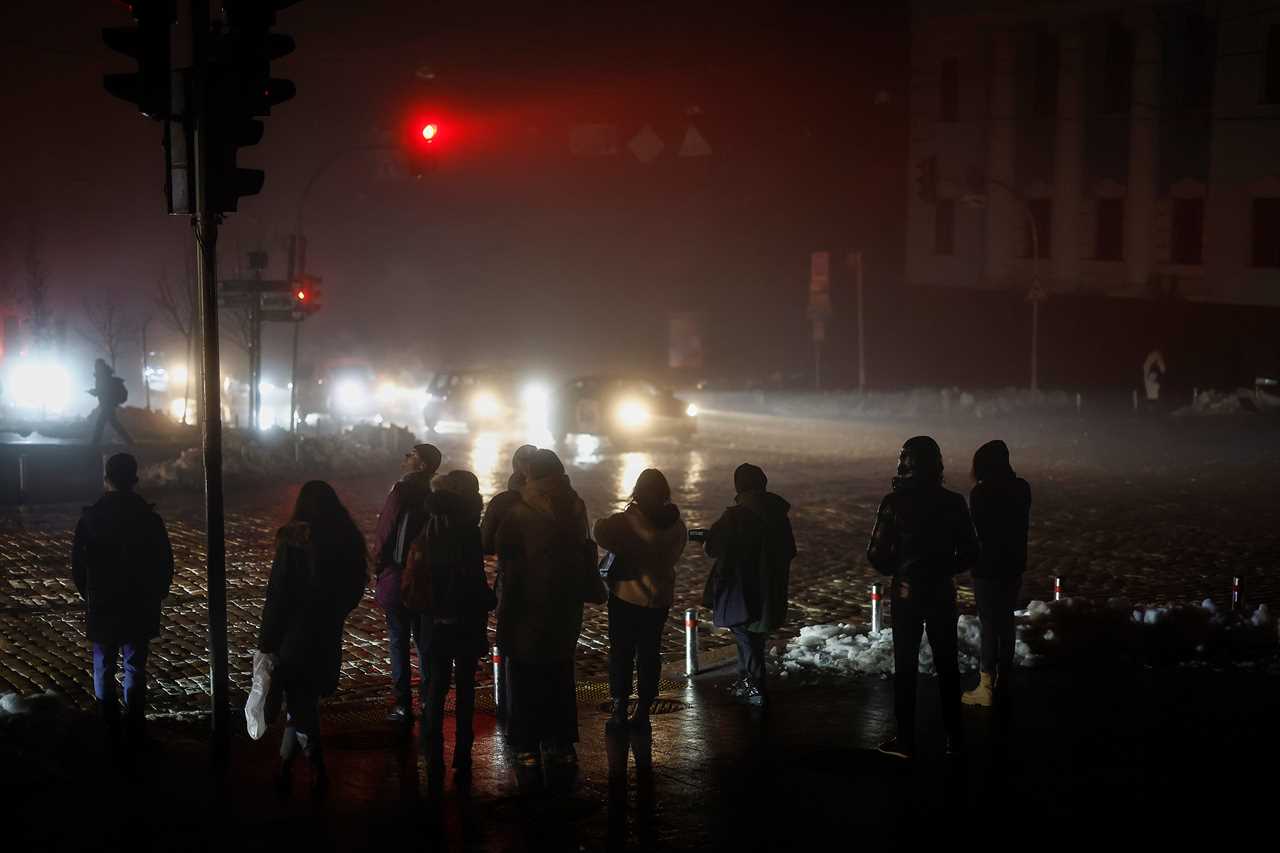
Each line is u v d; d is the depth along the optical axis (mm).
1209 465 25328
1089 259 43688
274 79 7680
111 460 8328
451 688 9828
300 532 7188
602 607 12828
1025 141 45562
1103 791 7078
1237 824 6512
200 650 11055
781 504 8977
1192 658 10414
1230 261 39188
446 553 7402
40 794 7203
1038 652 10453
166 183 7582
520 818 6809
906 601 7676
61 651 10945
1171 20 40656
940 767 7570
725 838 6434
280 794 7246
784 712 8984
